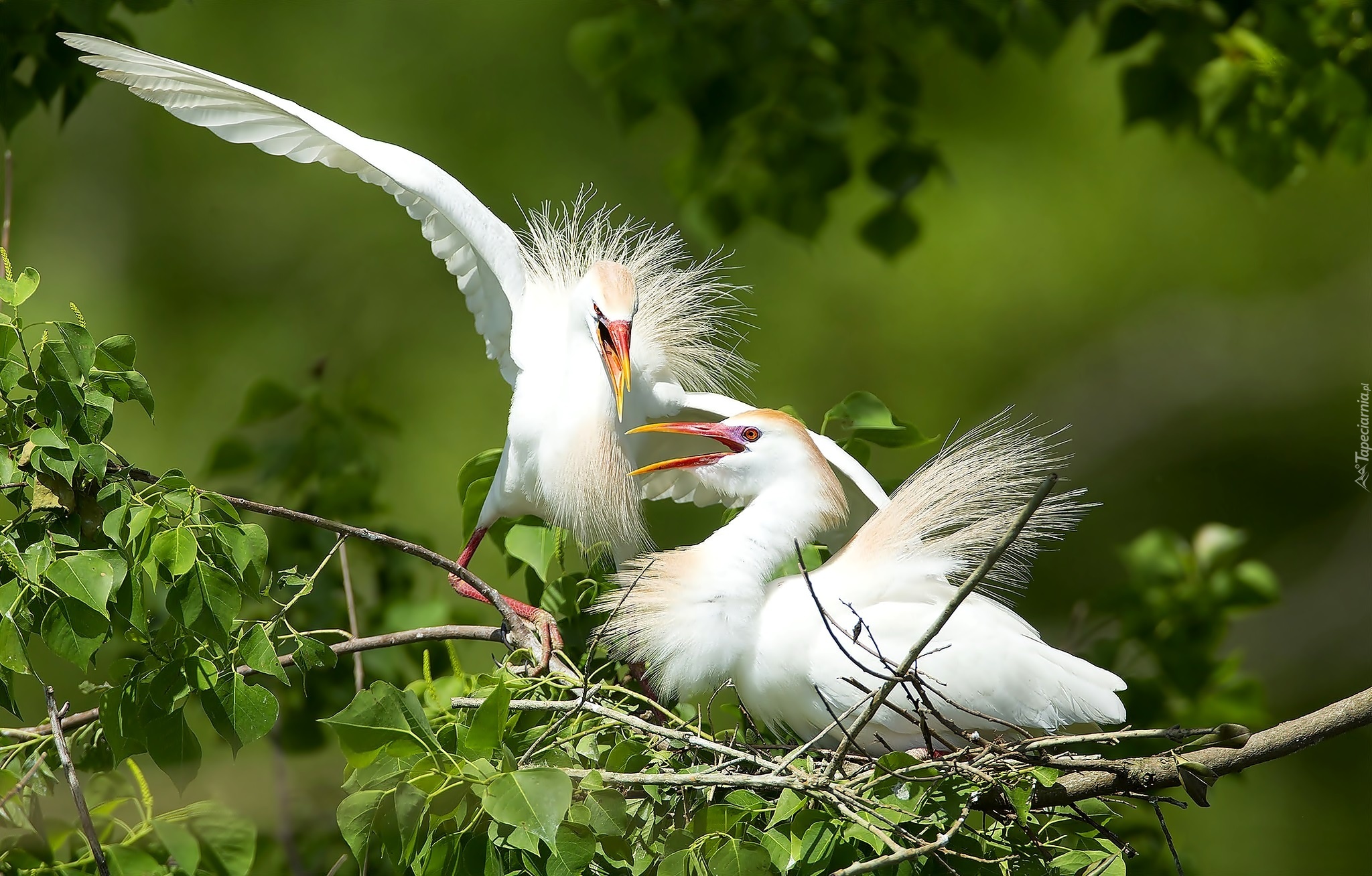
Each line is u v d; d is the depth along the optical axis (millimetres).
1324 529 20562
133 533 5695
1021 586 7918
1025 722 7215
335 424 10352
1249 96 12875
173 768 5887
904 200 13664
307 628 9250
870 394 9016
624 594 7699
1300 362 21125
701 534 14203
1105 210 20875
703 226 14180
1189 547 10469
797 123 13625
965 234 20609
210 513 6406
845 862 5777
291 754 9258
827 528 8008
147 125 19938
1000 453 7918
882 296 20500
